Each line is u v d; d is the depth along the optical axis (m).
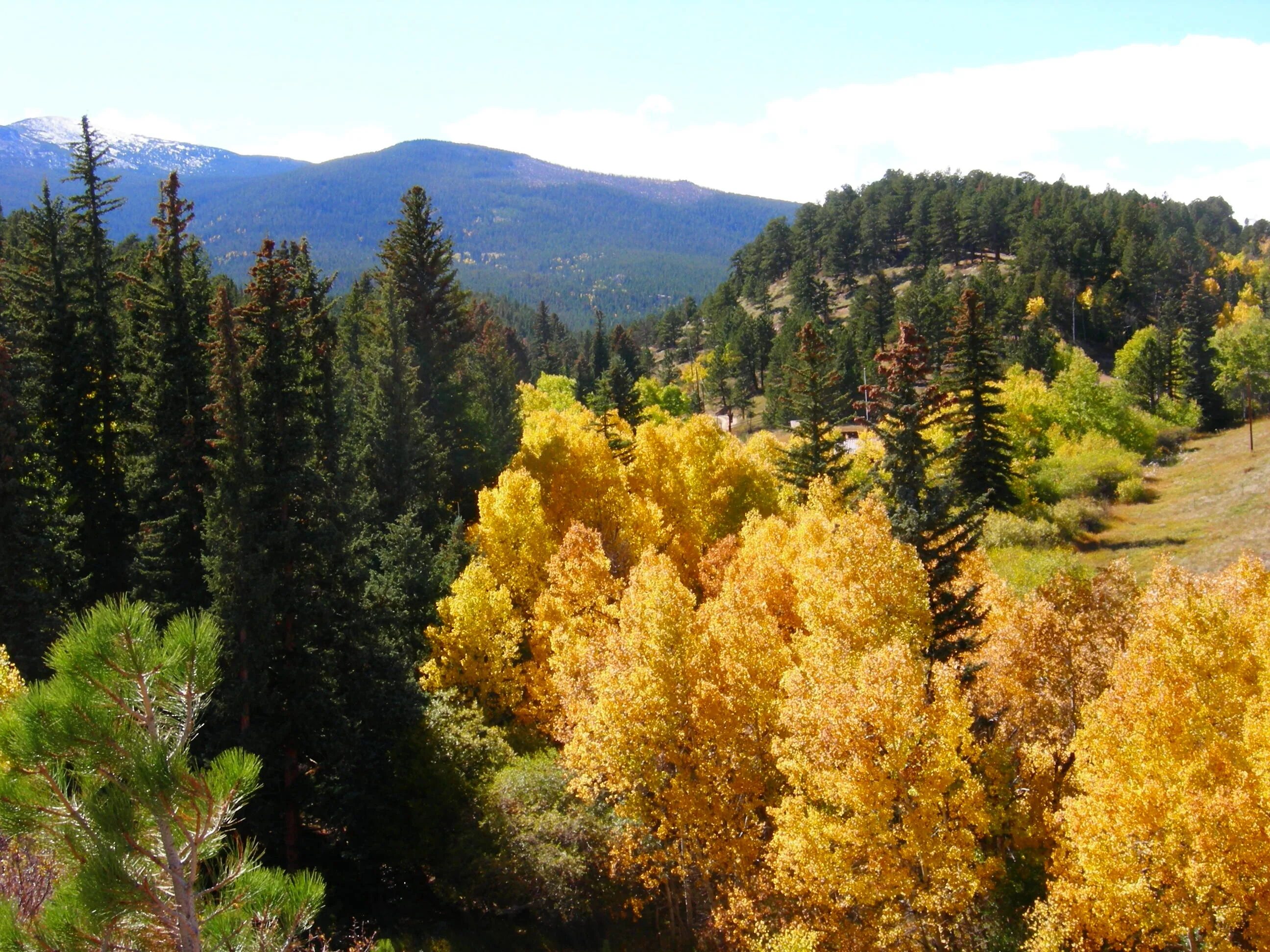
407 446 43.62
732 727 21.55
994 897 21.44
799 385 51.94
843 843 17.78
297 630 24.72
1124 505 66.31
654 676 21.59
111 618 7.10
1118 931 16.70
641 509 46.09
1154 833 17.02
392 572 34.97
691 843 21.78
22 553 25.75
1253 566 26.25
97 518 33.44
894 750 17.30
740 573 34.41
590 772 23.34
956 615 26.52
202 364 31.19
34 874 10.16
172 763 7.02
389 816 25.52
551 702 30.67
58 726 6.78
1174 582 23.59
